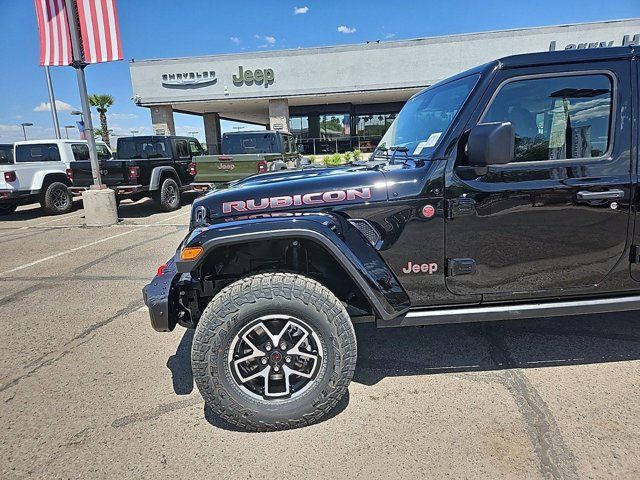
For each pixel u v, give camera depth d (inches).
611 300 105.8
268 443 93.1
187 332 152.8
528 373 115.2
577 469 82.0
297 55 892.6
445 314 102.7
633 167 101.0
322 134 1098.7
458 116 99.4
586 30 778.2
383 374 118.0
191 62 916.6
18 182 434.9
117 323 161.8
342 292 110.4
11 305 184.2
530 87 99.8
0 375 126.0
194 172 449.7
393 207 99.0
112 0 336.5
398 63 868.0
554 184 99.6
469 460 85.4
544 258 103.0
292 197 99.7
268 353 94.8
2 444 95.8
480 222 100.2
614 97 99.7
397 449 89.4
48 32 345.4
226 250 102.9
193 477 84.4
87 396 113.7
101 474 86.0
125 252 273.7
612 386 107.5
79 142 498.9
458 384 111.8
